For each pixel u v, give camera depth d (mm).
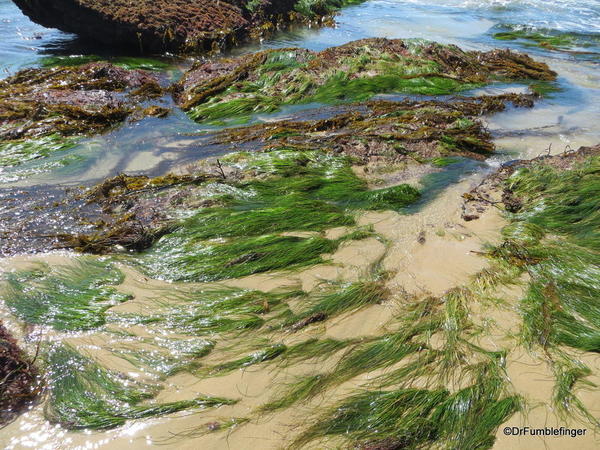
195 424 3555
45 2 12000
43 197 6359
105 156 7520
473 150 7934
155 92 9891
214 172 6941
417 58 11727
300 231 5809
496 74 11680
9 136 7754
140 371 3967
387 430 3443
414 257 5410
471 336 4336
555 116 9531
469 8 18984
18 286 4789
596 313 4527
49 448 3381
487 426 3500
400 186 6543
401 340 4219
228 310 4586
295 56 11164
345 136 7973
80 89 9688
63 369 3939
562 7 18734
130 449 3379
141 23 12406
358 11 18594
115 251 5410
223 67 10961
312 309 4582
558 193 6469
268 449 3359
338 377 3906
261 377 3936
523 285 4934
